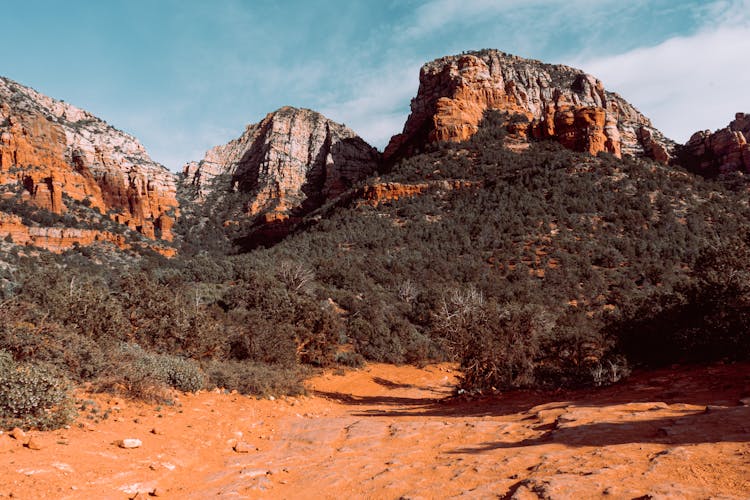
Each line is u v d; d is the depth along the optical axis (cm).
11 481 483
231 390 1474
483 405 1387
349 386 2372
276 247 7850
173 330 2033
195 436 851
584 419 739
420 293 4941
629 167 8225
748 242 1512
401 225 7712
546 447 596
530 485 427
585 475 437
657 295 1689
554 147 9444
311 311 3100
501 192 7894
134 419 888
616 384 1319
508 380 1723
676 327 1461
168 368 1322
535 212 6988
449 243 6694
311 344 2942
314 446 822
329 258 6297
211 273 5697
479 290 4831
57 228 8062
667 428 577
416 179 9144
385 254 6562
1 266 5372
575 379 1634
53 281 3159
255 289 3884
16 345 988
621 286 4988
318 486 553
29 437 639
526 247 6128
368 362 3316
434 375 3017
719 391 840
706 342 1316
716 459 423
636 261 5541
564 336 1850
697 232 6094
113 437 737
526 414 965
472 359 1775
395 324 3934
